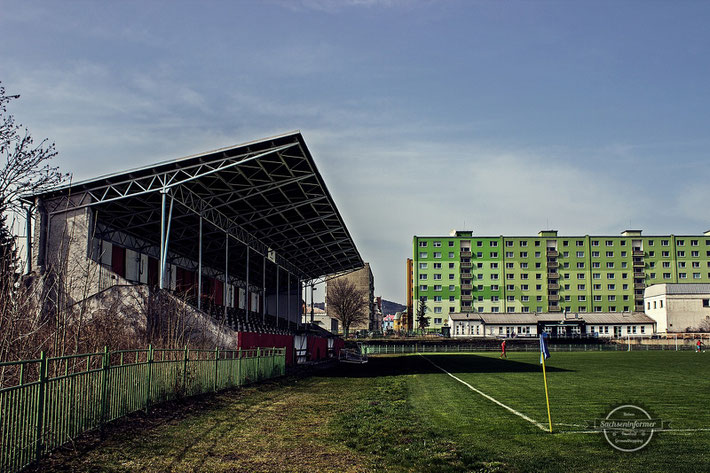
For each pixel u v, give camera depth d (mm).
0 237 15391
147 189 31453
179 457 11164
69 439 11484
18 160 15078
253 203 40250
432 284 117750
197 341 31141
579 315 107312
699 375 31641
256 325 52906
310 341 55281
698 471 9727
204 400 19438
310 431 14336
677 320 99500
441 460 10773
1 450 9125
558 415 16375
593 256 117375
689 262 116812
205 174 30328
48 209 31750
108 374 13508
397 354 76938
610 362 46688
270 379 31266
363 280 134750
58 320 15906
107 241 38219
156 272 46312
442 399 21297
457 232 121625
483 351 80812
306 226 50000
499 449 11719
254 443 12703
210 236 47156
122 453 11211
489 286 117188
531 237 118250
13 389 9492
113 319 23969
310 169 33469
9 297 14406
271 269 68375
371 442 12789
